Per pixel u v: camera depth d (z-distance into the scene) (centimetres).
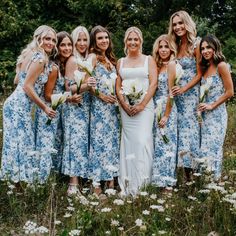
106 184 578
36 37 553
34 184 526
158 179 563
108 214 460
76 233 409
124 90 551
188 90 584
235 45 1441
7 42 1530
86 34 584
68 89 579
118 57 1416
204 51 565
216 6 1556
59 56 586
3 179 531
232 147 838
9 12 1503
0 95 1271
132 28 581
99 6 1498
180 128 587
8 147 543
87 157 585
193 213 468
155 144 576
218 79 569
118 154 593
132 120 574
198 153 583
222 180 585
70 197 525
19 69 572
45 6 1571
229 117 1040
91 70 554
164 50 579
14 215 484
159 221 447
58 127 600
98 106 577
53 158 604
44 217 473
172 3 1513
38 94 558
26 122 548
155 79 573
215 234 432
